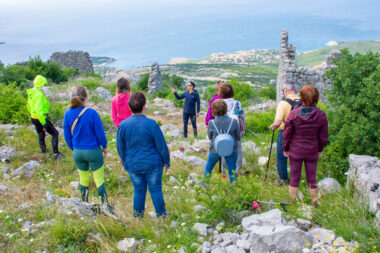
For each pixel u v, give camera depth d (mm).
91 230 3432
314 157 3887
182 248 3152
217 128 4410
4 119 8625
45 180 5273
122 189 5270
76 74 35781
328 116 5918
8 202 4113
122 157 3920
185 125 10070
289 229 2861
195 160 6520
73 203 3945
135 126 3727
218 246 3072
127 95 5469
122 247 3139
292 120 3820
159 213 3922
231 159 4523
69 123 4078
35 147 6801
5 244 3107
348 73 5375
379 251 2707
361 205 3578
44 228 3434
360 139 4914
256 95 22938
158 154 3898
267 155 6488
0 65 22312
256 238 2857
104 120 10805
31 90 5863
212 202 3725
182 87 53531
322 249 2766
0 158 5965
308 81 15867
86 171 4371
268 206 3994
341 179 4910
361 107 5133
